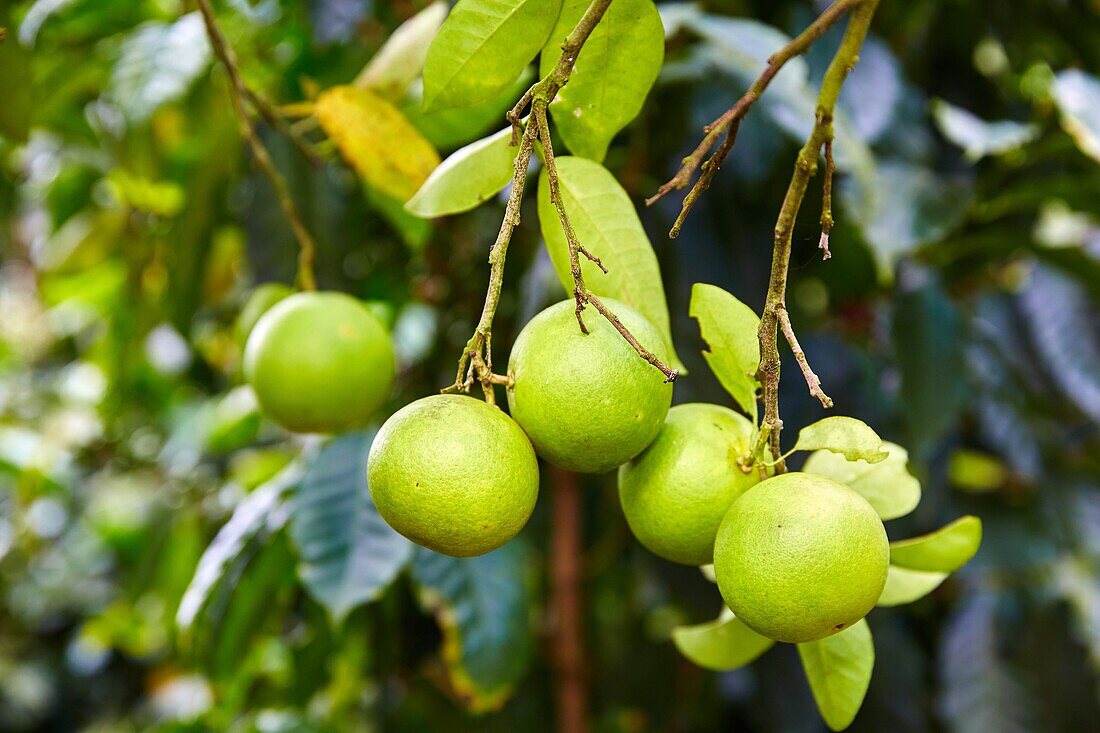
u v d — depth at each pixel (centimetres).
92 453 160
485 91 70
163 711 175
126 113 96
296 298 87
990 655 114
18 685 202
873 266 106
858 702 70
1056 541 111
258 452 131
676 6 94
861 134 94
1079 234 118
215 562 90
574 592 108
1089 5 110
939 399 99
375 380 87
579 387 65
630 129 103
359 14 95
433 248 108
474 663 92
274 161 103
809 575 62
